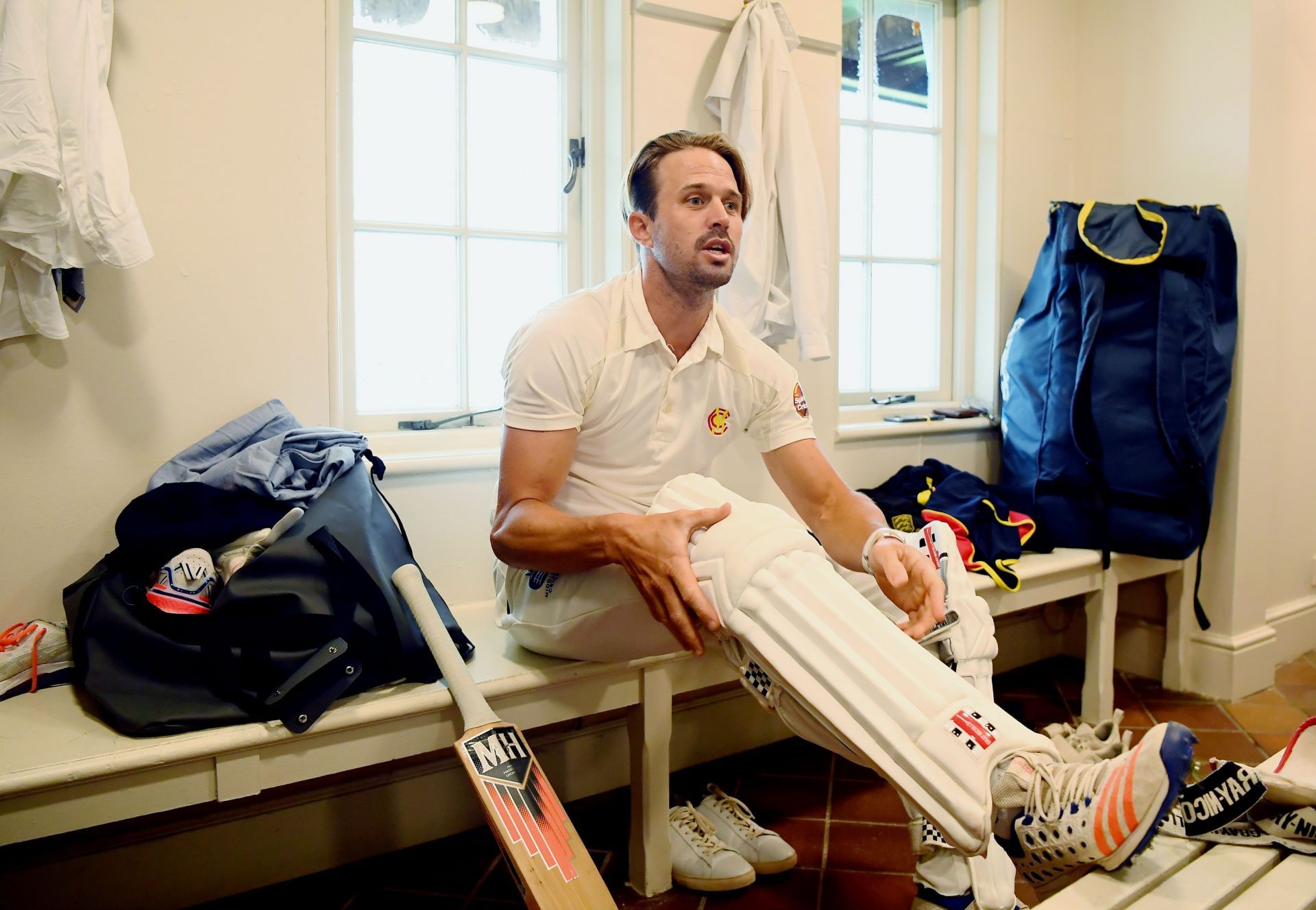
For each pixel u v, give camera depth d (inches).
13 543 57.6
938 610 50.0
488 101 81.0
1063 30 111.6
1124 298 92.4
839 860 65.4
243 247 64.4
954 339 112.6
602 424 57.0
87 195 53.1
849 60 103.4
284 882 63.7
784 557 45.2
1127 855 42.1
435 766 69.5
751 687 48.5
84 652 49.1
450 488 73.0
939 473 95.5
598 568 52.5
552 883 44.1
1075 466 92.9
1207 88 99.3
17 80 50.1
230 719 47.8
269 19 64.5
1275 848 49.6
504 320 82.9
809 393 91.9
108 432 60.2
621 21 79.7
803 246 81.0
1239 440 97.9
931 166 110.7
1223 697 99.4
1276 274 100.3
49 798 43.6
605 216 84.0
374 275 76.4
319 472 58.5
